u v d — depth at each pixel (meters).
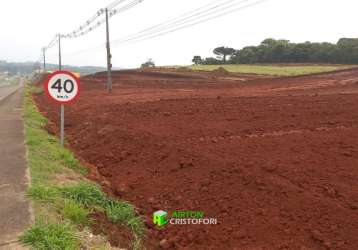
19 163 6.76
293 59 93.69
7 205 4.77
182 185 6.76
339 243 4.81
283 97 19.62
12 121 12.82
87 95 29.12
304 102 16.62
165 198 6.47
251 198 6.01
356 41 87.25
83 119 14.91
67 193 5.42
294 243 4.91
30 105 20.80
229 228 5.39
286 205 5.72
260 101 17.72
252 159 7.79
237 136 10.14
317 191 6.16
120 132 10.73
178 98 21.36
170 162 7.90
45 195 5.07
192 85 40.59
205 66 83.94
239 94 24.48
